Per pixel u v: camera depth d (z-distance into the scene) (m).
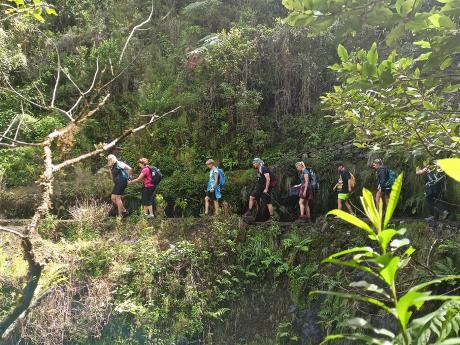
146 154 14.28
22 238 4.66
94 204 11.91
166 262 10.02
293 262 9.87
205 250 10.21
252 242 10.35
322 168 12.05
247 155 13.82
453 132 3.93
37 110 16.03
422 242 8.59
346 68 3.49
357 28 2.85
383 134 4.46
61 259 9.56
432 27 2.78
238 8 17.56
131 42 16.69
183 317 9.47
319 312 8.90
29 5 5.70
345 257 9.17
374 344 1.51
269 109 14.55
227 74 14.39
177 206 12.67
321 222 10.23
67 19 18.38
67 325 8.87
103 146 5.25
